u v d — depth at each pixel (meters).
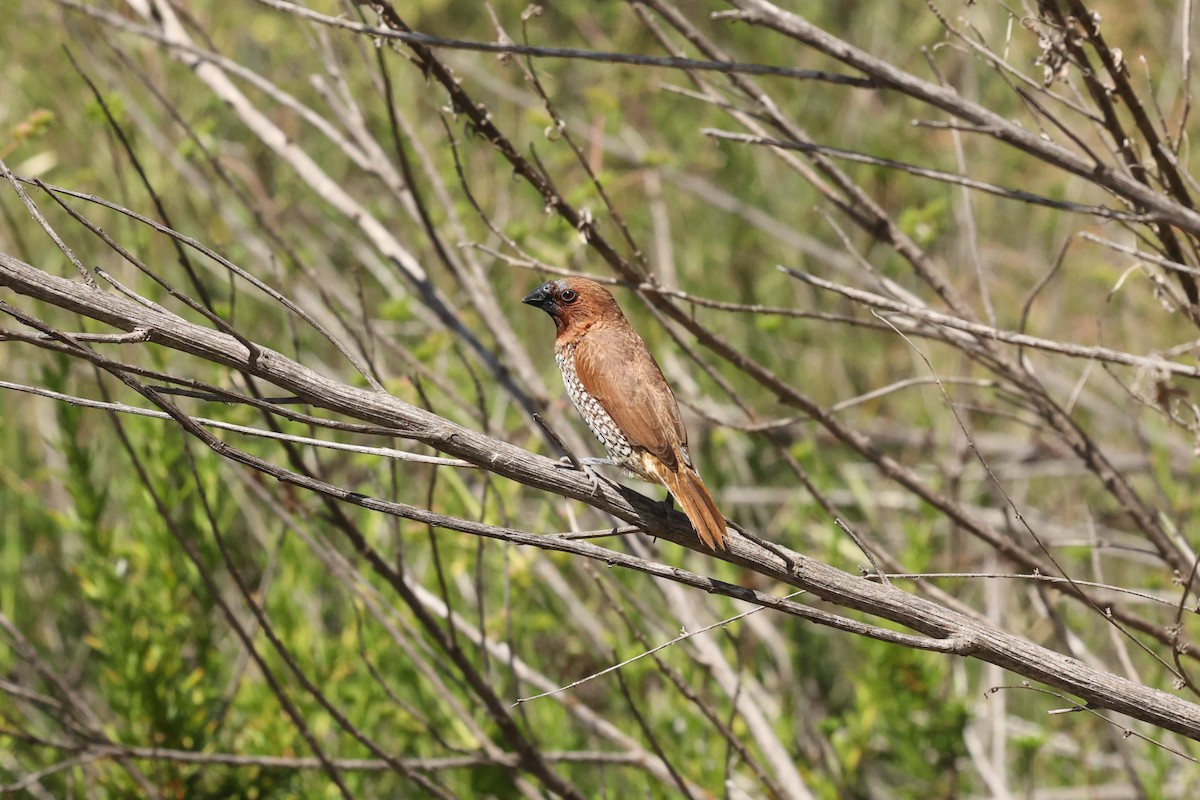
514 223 11.68
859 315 15.99
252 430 5.59
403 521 11.37
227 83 11.16
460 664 9.07
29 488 12.39
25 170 13.50
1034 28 7.44
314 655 11.03
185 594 10.73
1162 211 6.79
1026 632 12.94
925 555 11.35
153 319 5.54
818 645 13.50
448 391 10.04
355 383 10.58
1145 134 7.72
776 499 14.02
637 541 10.42
